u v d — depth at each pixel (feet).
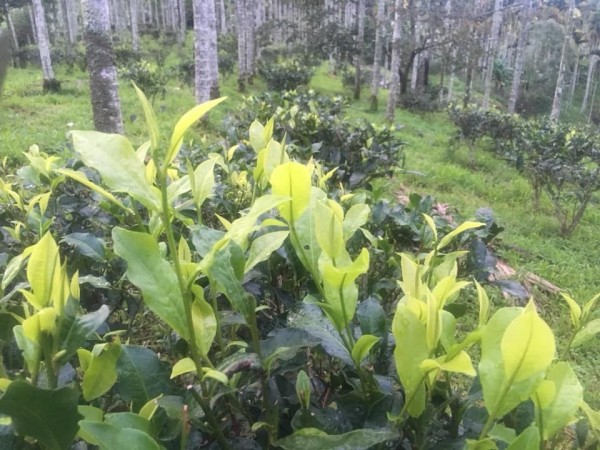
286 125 18.62
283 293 4.85
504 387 2.66
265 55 81.61
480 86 106.22
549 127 34.14
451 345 3.32
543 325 2.45
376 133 19.80
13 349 3.90
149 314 7.00
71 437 2.56
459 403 3.57
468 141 35.12
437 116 61.57
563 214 23.29
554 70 112.98
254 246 3.56
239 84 56.18
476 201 26.22
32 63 66.80
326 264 3.26
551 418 2.93
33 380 2.98
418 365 2.91
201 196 4.23
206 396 3.14
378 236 7.79
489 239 8.16
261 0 108.27
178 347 4.13
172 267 3.10
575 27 105.91
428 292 3.07
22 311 4.22
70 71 62.69
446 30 65.51
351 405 3.48
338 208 4.12
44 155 8.65
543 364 2.55
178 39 95.91
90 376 3.23
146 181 2.70
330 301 3.40
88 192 8.65
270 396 3.68
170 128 31.14
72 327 3.07
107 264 5.65
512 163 31.60
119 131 22.00
